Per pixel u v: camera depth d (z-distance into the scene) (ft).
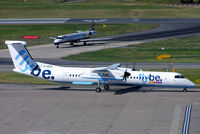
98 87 565.12
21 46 561.84
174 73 556.51
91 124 423.64
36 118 446.19
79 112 467.11
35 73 570.05
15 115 456.86
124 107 484.33
